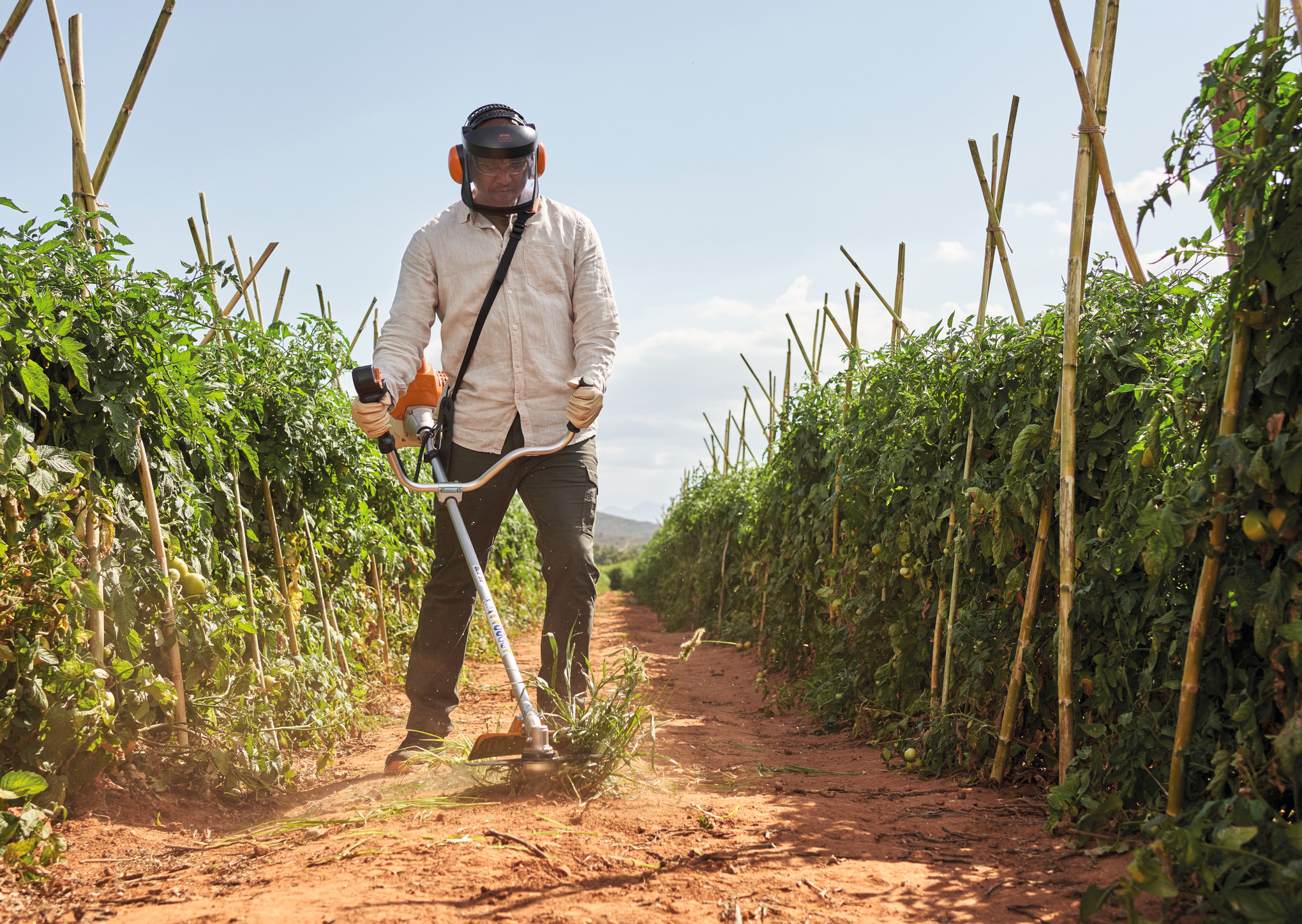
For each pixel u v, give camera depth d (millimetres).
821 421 6797
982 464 3686
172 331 3125
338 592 5285
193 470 3502
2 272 2439
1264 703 1984
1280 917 1544
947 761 3414
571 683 3186
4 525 2365
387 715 5164
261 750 3094
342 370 5113
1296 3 1901
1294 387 1893
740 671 8242
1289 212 1868
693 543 16031
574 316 3490
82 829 2412
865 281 5355
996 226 3795
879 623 4512
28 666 2379
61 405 2705
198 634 3057
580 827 2352
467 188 3357
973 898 1927
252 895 1869
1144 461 2555
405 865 2012
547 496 3320
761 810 2670
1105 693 2721
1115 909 1843
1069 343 2766
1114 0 2797
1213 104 2143
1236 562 2025
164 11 3080
